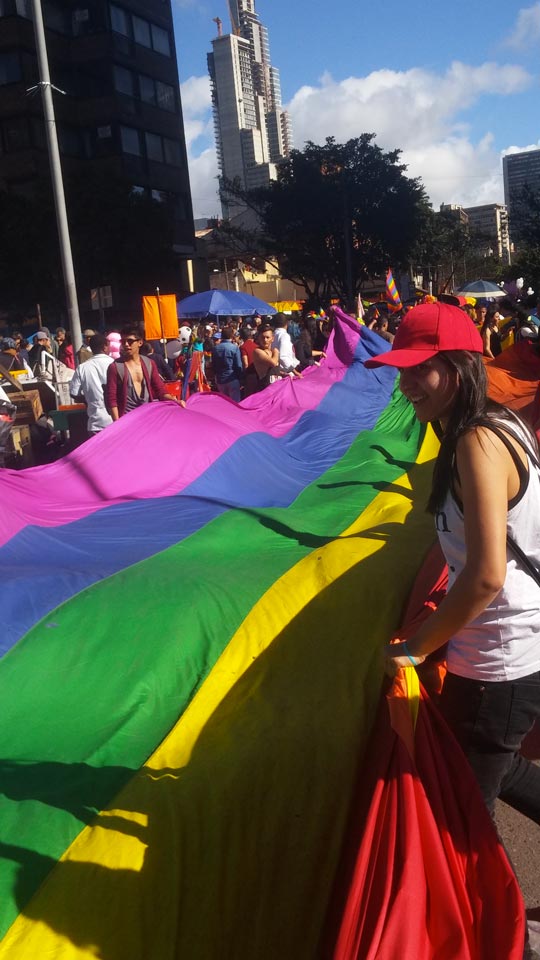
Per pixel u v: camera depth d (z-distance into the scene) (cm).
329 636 399
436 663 285
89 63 4888
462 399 233
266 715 342
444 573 372
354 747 312
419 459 940
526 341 1036
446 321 236
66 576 475
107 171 4141
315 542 585
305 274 6481
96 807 299
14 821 288
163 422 770
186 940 248
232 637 414
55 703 369
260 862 272
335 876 263
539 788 265
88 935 242
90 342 985
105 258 3931
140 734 351
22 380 1619
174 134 5481
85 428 1221
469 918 228
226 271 7394
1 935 240
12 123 4559
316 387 1246
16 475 627
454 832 239
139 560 525
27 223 3769
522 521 234
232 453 802
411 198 6094
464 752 252
